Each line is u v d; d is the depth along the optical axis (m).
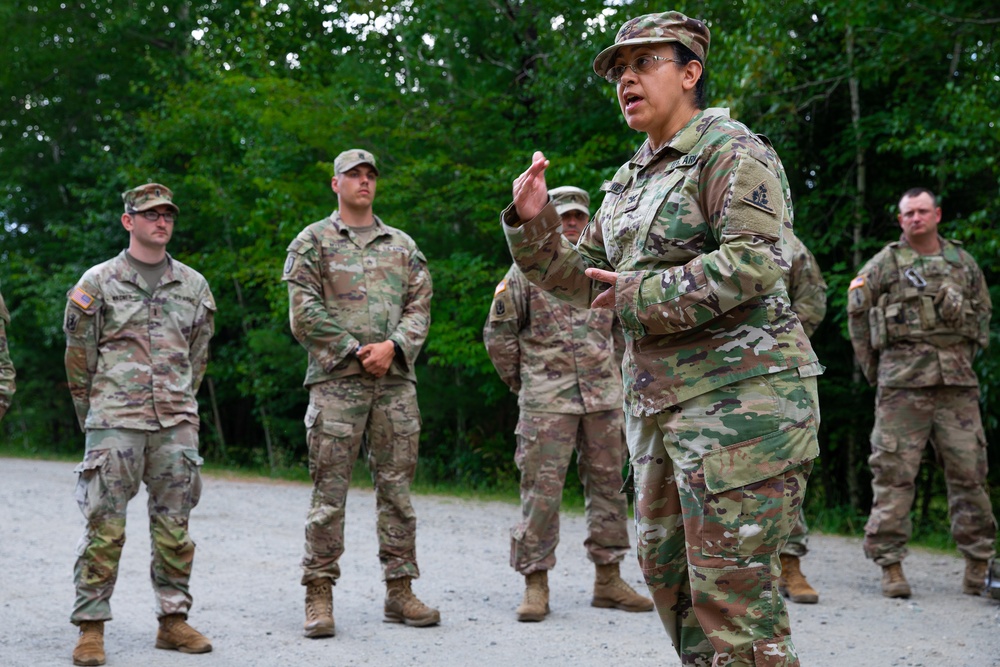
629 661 3.96
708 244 2.47
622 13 10.80
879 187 10.25
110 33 19.31
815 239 10.10
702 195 2.45
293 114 12.64
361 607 5.04
